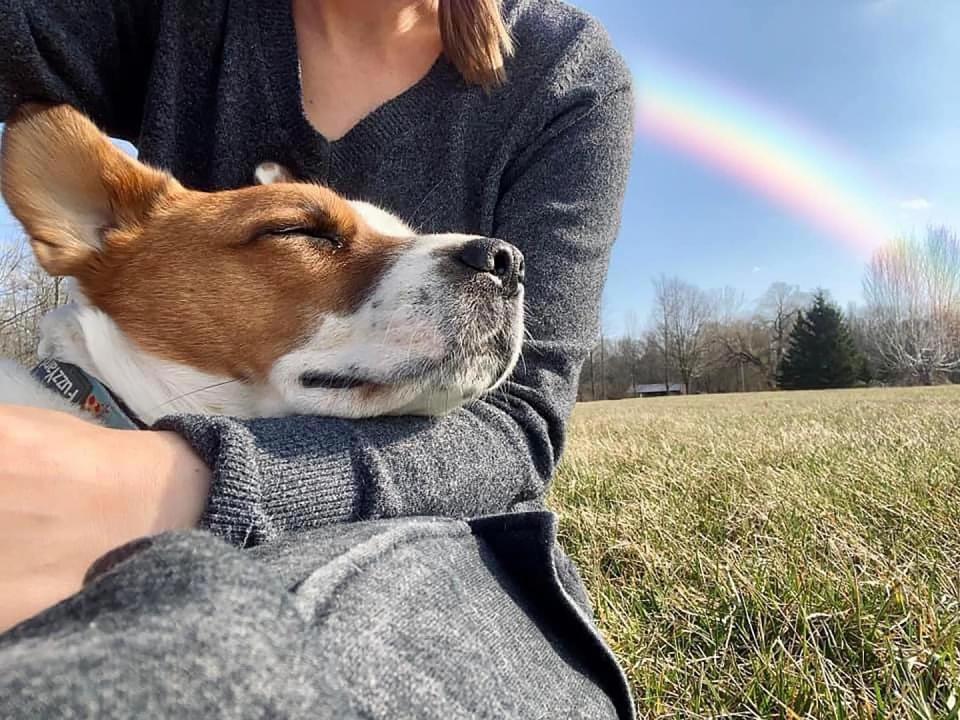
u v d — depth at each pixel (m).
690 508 0.87
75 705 0.10
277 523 0.22
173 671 0.11
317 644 0.14
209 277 0.36
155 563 0.14
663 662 0.46
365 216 0.39
